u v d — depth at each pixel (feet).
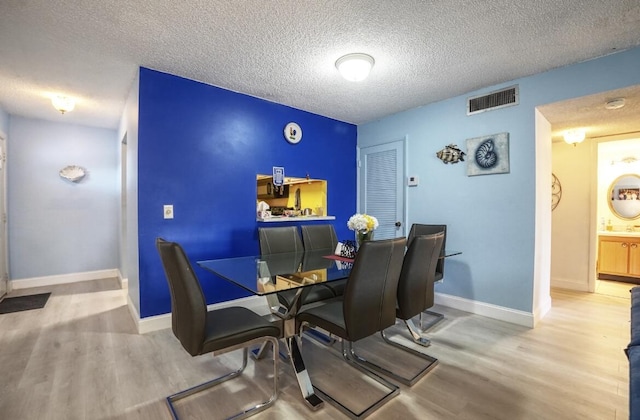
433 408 5.30
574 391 5.75
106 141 14.98
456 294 10.62
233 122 10.19
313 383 6.07
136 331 8.48
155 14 5.99
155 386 5.93
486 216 9.86
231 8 5.81
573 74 8.16
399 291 6.61
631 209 15.02
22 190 13.00
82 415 5.09
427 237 6.57
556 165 13.32
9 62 8.02
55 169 13.75
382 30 6.57
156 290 8.64
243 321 5.57
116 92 10.19
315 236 10.68
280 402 5.51
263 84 9.61
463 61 8.02
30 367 6.58
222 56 7.76
